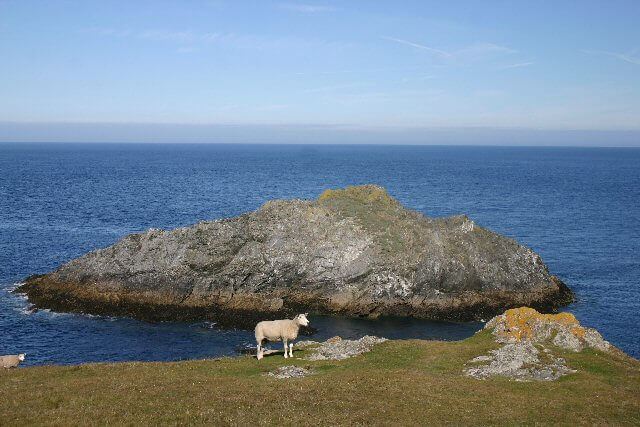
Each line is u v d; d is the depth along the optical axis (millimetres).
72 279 72250
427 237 75688
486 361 34031
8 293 72375
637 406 26922
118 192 183375
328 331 64000
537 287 74500
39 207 142125
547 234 119000
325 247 73875
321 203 82625
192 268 71562
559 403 27016
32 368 33094
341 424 22375
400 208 87312
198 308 68812
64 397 24938
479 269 74062
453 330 65062
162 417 22000
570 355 34906
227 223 77125
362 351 38312
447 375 32094
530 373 31781
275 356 37875
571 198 185375
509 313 39750
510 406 26344
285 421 22219
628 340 59750
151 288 70250
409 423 23266
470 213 148250
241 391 27281
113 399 24812
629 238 114938
